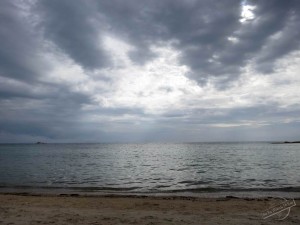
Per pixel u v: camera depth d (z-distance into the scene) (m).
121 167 41.16
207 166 40.59
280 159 54.62
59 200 14.09
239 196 17.05
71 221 9.32
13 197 15.12
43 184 23.50
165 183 23.88
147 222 9.23
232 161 50.22
